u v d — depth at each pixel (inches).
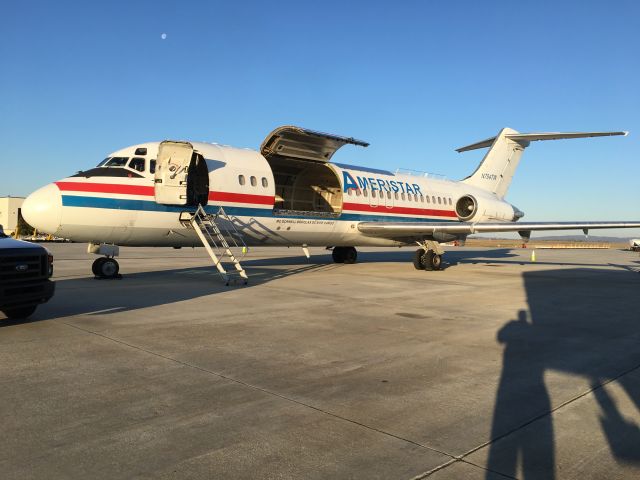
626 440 147.3
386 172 830.5
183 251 1229.1
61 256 975.6
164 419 156.7
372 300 418.3
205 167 569.9
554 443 144.5
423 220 838.5
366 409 168.6
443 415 164.4
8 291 271.1
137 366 212.7
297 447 139.0
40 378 194.7
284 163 724.7
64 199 474.0
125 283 502.0
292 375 205.0
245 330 288.7
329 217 687.1
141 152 525.7
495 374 211.6
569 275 705.0
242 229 595.8
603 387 196.2
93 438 142.3
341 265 818.2
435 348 255.4
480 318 344.2
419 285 538.6
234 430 149.5
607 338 285.4
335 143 632.4
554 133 897.5
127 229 512.7
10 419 154.9
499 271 765.9
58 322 300.7
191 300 395.5
